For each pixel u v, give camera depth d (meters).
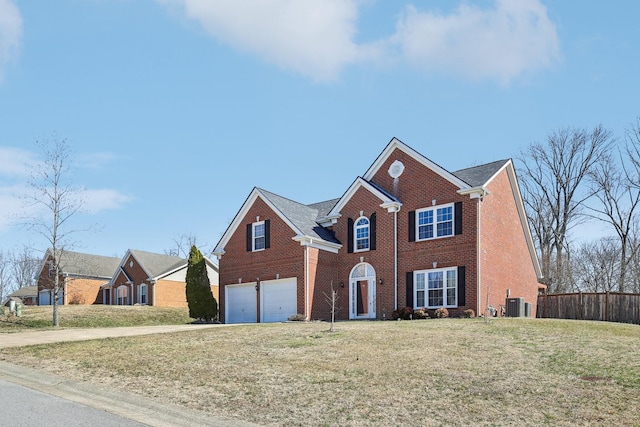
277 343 17.09
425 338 16.89
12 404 10.39
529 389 10.75
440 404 10.02
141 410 10.27
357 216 30.36
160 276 50.81
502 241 28.16
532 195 47.19
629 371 11.87
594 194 43.84
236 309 32.84
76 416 9.61
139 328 24.31
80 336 20.83
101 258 59.56
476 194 26.03
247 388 11.64
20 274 79.06
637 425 8.66
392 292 28.17
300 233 29.53
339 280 30.64
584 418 9.05
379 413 9.65
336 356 14.59
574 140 44.88
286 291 30.41
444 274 26.55
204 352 15.91
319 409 10.01
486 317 21.56
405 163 29.03
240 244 33.06
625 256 41.84
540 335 17.12
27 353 16.75
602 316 26.33
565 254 46.41
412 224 28.09
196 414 9.92
